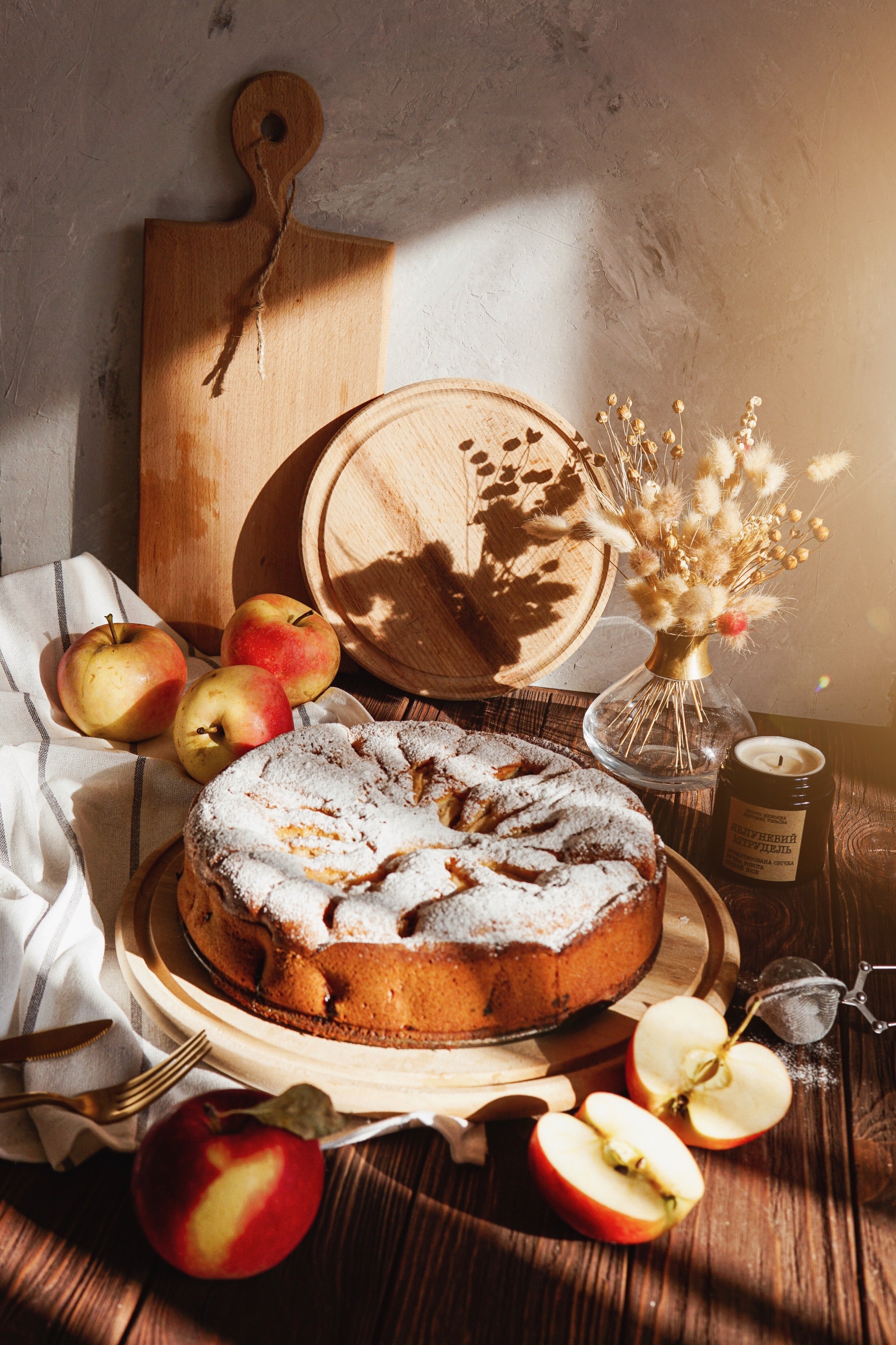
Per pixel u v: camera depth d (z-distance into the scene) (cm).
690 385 128
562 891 78
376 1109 71
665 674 110
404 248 127
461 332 130
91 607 129
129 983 81
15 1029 80
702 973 85
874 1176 70
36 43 121
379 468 129
